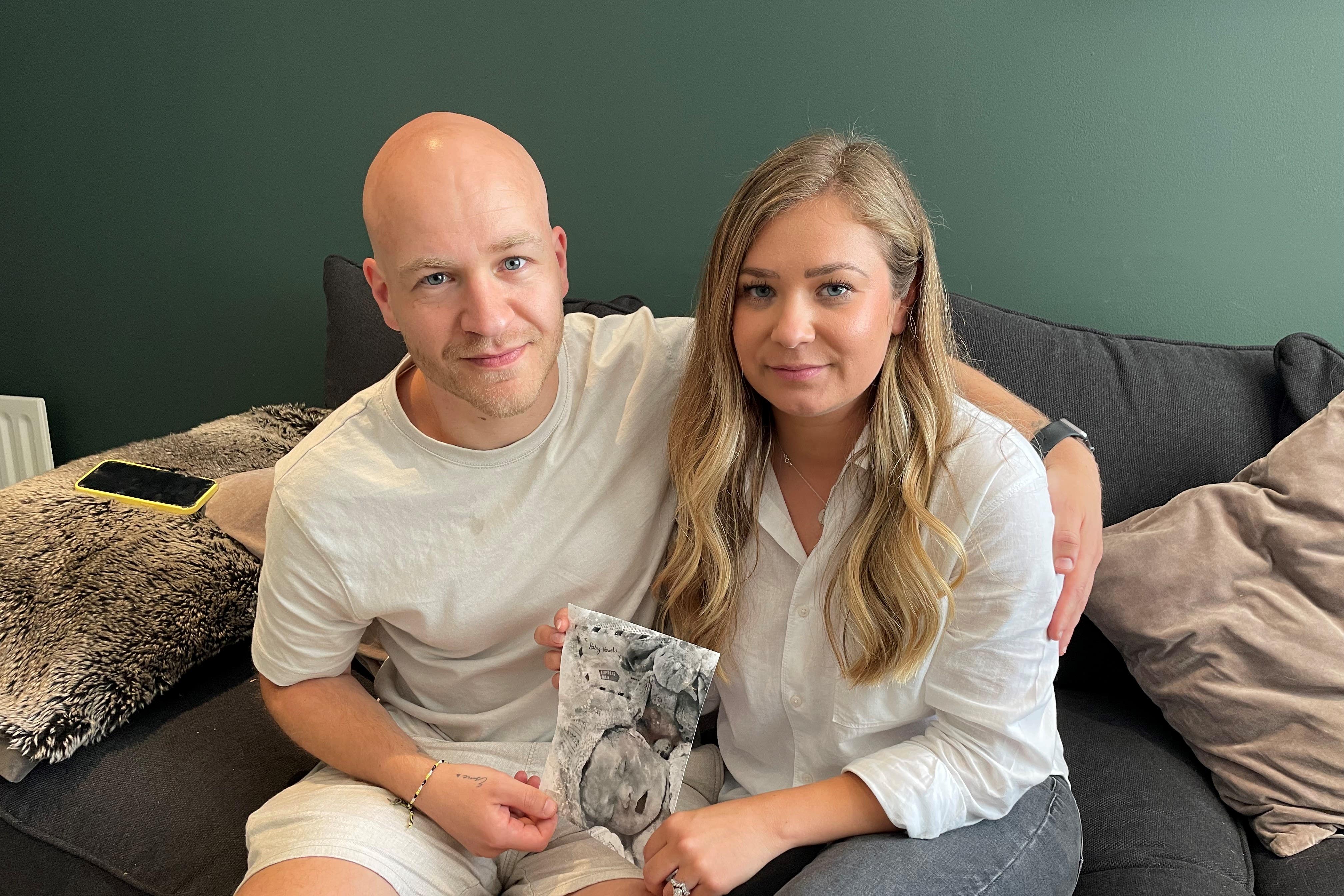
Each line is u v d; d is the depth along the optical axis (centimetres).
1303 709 123
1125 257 170
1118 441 146
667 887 100
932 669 108
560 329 108
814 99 175
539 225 104
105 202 220
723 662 116
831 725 112
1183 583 133
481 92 191
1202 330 171
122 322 228
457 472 114
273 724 137
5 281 233
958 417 108
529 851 111
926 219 106
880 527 106
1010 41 164
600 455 117
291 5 195
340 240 207
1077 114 165
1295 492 131
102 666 127
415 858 106
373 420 115
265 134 204
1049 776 118
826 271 97
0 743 122
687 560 115
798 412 102
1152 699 139
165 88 207
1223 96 159
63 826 122
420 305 102
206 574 141
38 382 239
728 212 105
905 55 169
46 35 211
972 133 170
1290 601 127
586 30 182
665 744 106
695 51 178
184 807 121
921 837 102
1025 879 103
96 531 143
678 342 123
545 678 123
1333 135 157
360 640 124
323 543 113
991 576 103
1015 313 157
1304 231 162
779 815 101
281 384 221
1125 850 121
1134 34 159
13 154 222
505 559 116
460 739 126
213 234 215
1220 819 125
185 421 231
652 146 185
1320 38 154
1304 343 145
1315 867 116
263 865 103
